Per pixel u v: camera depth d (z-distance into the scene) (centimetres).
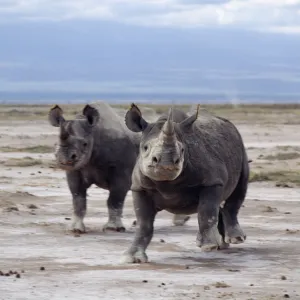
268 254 5044
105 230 5997
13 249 5116
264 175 9369
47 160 11388
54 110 5903
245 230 5978
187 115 4984
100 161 6003
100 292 3906
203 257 4931
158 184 4653
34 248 5169
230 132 5234
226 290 3975
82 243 5403
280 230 5978
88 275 4319
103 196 7850
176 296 3831
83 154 5822
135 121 4631
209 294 3884
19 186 8475
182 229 6112
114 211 6031
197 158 4716
